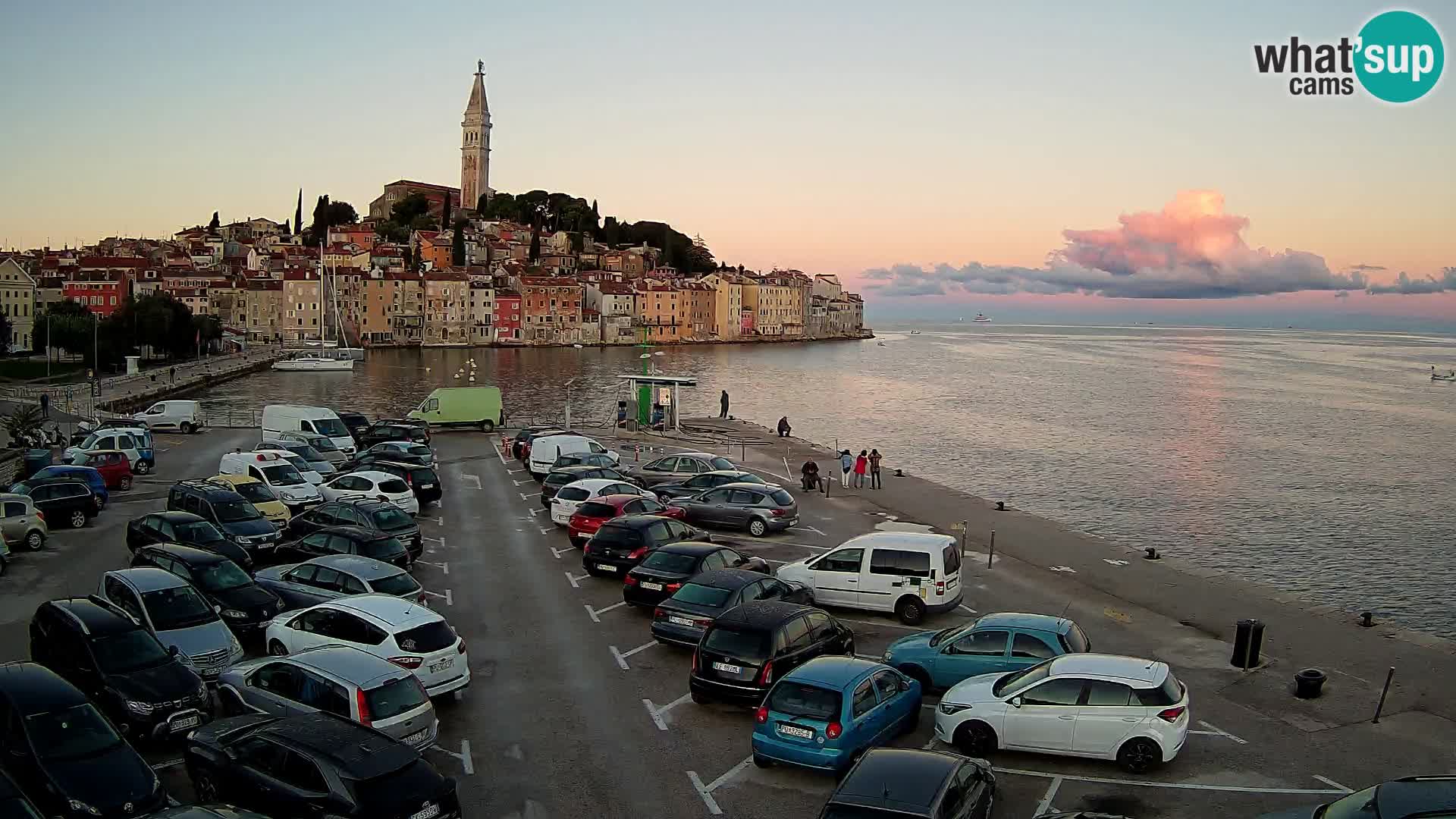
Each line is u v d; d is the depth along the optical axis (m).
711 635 18.30
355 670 15.55
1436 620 38.19
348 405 109.62
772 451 57.72
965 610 25.56
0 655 20.00
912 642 19.72
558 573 28.38
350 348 194.25
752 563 25.45
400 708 15.25
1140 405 122.19
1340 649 22.69
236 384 133.12
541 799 14.92
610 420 90.25
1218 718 18.45
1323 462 77.00
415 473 38.28
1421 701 19.41
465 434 63.94
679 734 17.36
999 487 63.88
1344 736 17.69
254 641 20.89
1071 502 59.47
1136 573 29.80
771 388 141.38
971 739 16.56
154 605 18.98
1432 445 87.88
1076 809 14.71
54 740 13.52
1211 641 23.34
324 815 12.34
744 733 17.45
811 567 24.83
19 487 32.91
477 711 18.27
